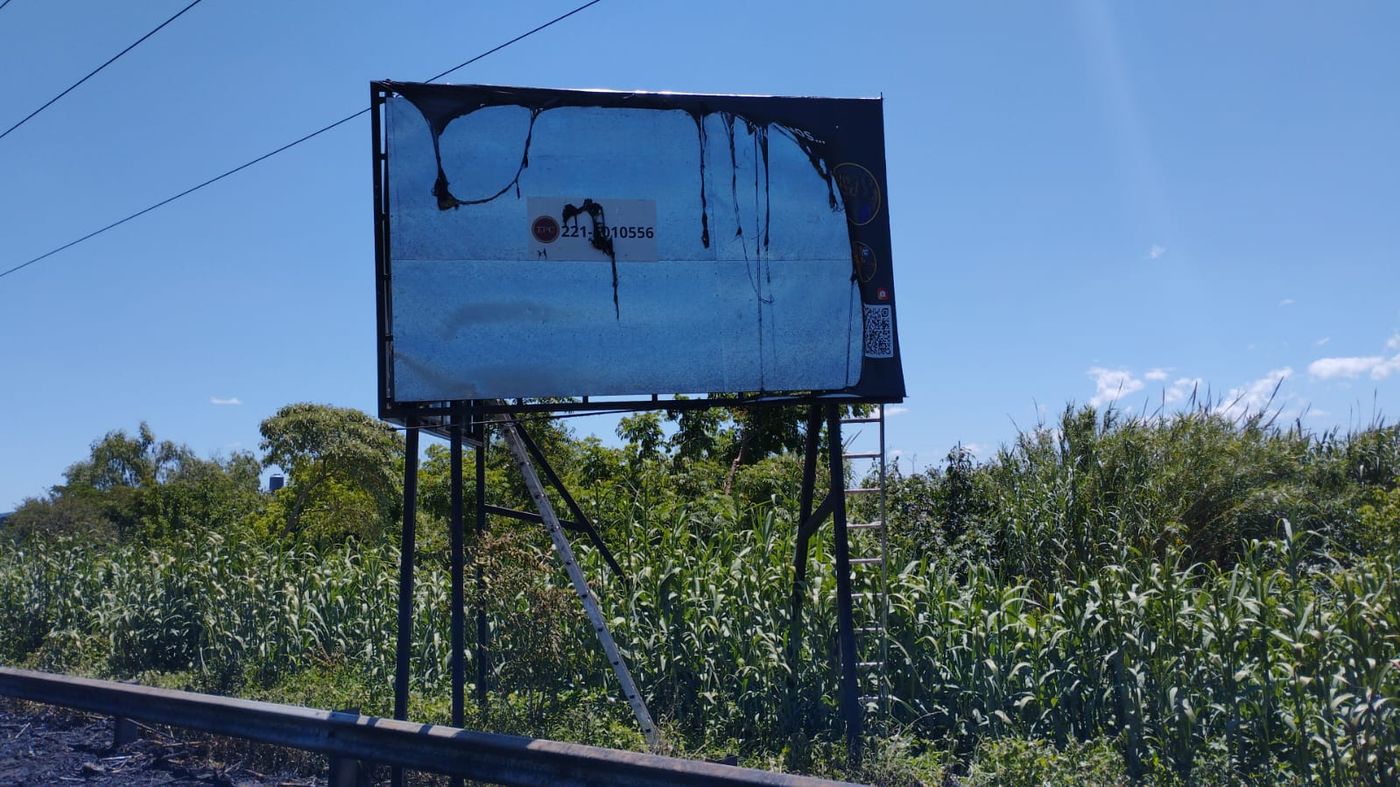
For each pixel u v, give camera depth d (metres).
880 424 10.47
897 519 14.95
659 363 9.39
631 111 9.59
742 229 9.64
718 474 20.50
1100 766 7.77
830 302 9.70
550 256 9.30
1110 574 9.51
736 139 9.73
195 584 14.37
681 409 9.45
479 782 7.98
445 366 9.03
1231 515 12.88
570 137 9.45
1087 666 9.08
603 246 9.39
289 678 12.69
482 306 9.14
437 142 9.23
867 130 9.98
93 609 15.74
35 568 17.38
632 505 13.01
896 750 8.63
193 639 14.34
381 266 9.05
